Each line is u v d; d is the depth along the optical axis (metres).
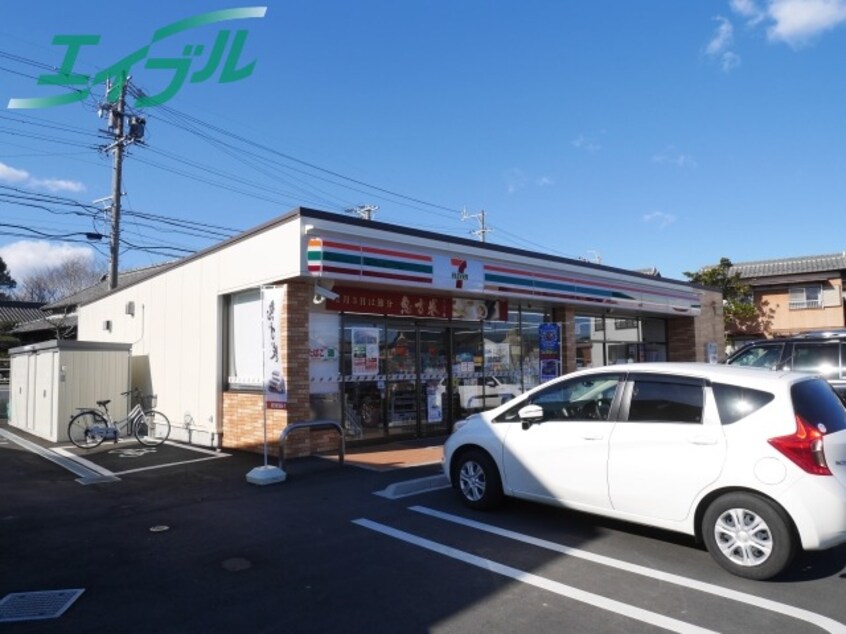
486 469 6.68
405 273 10.92
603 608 4.32
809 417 4.84
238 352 11.42
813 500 4.54
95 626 4.09
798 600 4.41
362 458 9.98
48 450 11.84
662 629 4.00
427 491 7.75
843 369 8.76
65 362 13.12
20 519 6.71
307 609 4.33
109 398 13.66
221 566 5.18
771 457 4.73
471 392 13.30
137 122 21.39
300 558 5.37
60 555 5.51
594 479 5.70
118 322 15.80
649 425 5.45
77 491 8.11
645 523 5.40
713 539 4.97
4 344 29.64
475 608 4.34
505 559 5.31
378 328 11.67
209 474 9.02
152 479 8.79
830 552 5.38
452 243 11.85
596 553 5.44
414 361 12.27
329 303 10.70
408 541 5.80
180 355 12.80
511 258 13.14
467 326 13.34
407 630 4.01
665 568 5.07
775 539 4.66
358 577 4.92
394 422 11.83
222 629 4.04
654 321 19.50
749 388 5.09
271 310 9.50
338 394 10.91
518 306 14.48
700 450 5.07
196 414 12.15
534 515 6.62
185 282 12.73
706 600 4.44
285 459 9.81
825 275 28.98
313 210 9.84
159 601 4.48
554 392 6.33
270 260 10.26
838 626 4.00
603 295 15.51
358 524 6.36
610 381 5.89
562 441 5.99
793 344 9.30
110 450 11.57
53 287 48.62
